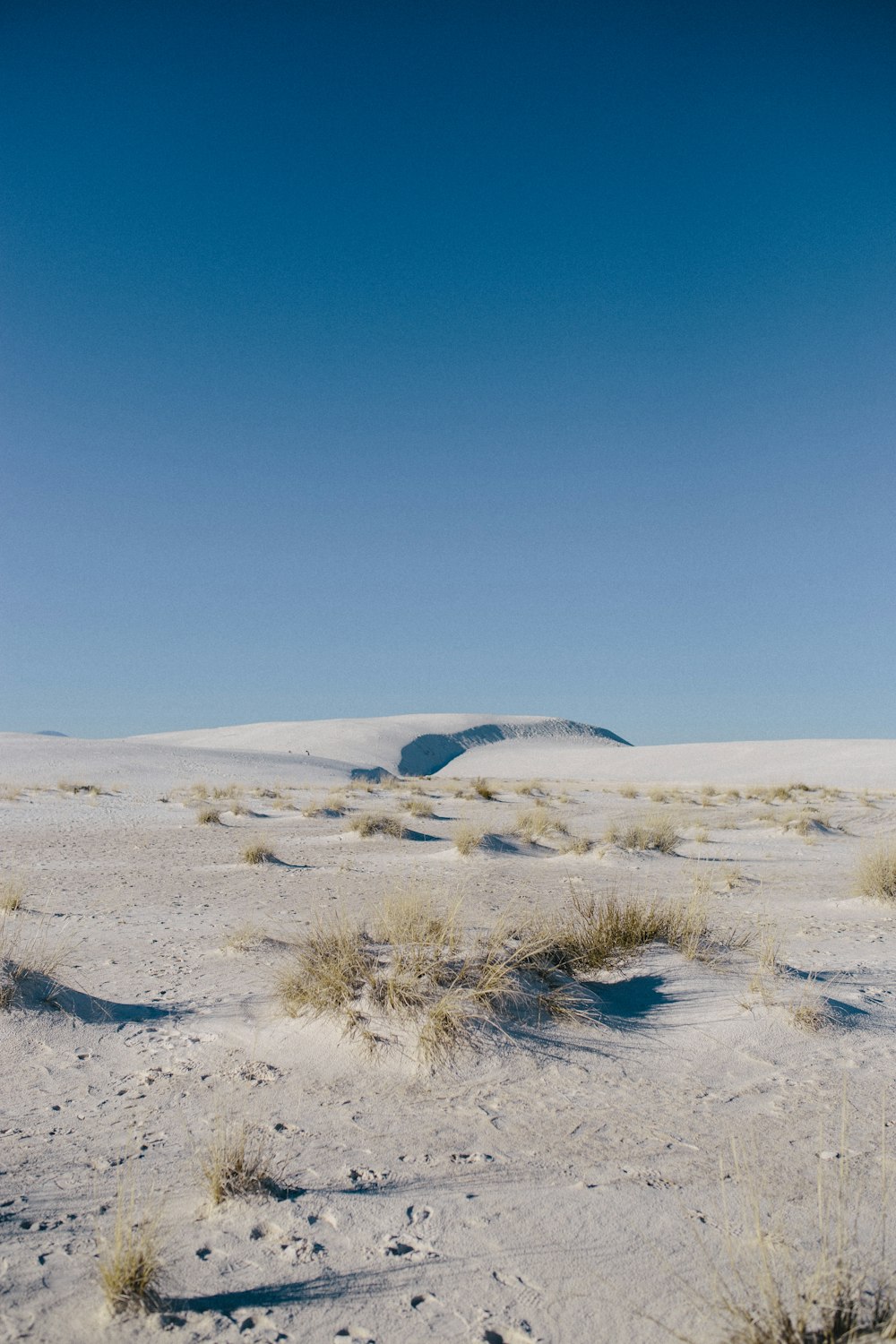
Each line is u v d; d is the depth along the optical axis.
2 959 6.92
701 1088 5.36
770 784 63.00
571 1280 3.27
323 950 6.84
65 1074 5.67
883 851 14.46
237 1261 3.40
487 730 189.50
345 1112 5.00
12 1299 3.11
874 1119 4.88
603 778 91.56
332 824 27.28
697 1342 2.88
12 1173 4.23
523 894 13.46
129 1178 4.16
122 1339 2.90
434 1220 3.71
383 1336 2.93
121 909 12.34
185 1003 7.30
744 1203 3.86
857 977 8.20
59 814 29.30
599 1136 4.64
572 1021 6.27
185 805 34.31
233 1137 4.57
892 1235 3.58
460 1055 5.62
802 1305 2.87
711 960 7.79
